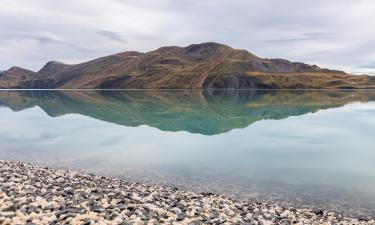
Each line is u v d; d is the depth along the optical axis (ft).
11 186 68.08
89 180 92.43
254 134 209.77
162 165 128.26
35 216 50.06
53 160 135.33
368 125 244.63
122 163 131.13
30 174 88.33
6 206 53.36
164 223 53.67
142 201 67.51
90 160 136.05
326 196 92.43
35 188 68.85
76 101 560.20
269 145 173.17
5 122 275.59
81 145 171.83
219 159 139.95
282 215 70.13
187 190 96.07
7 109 401.49
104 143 178.09
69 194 67.26
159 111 361.92
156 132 219.82
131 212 57.16
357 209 82.64
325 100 550.36
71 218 50.11
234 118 295.48
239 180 108.27
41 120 288.71
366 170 122.62
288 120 277.85
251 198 89.76
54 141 184.44
